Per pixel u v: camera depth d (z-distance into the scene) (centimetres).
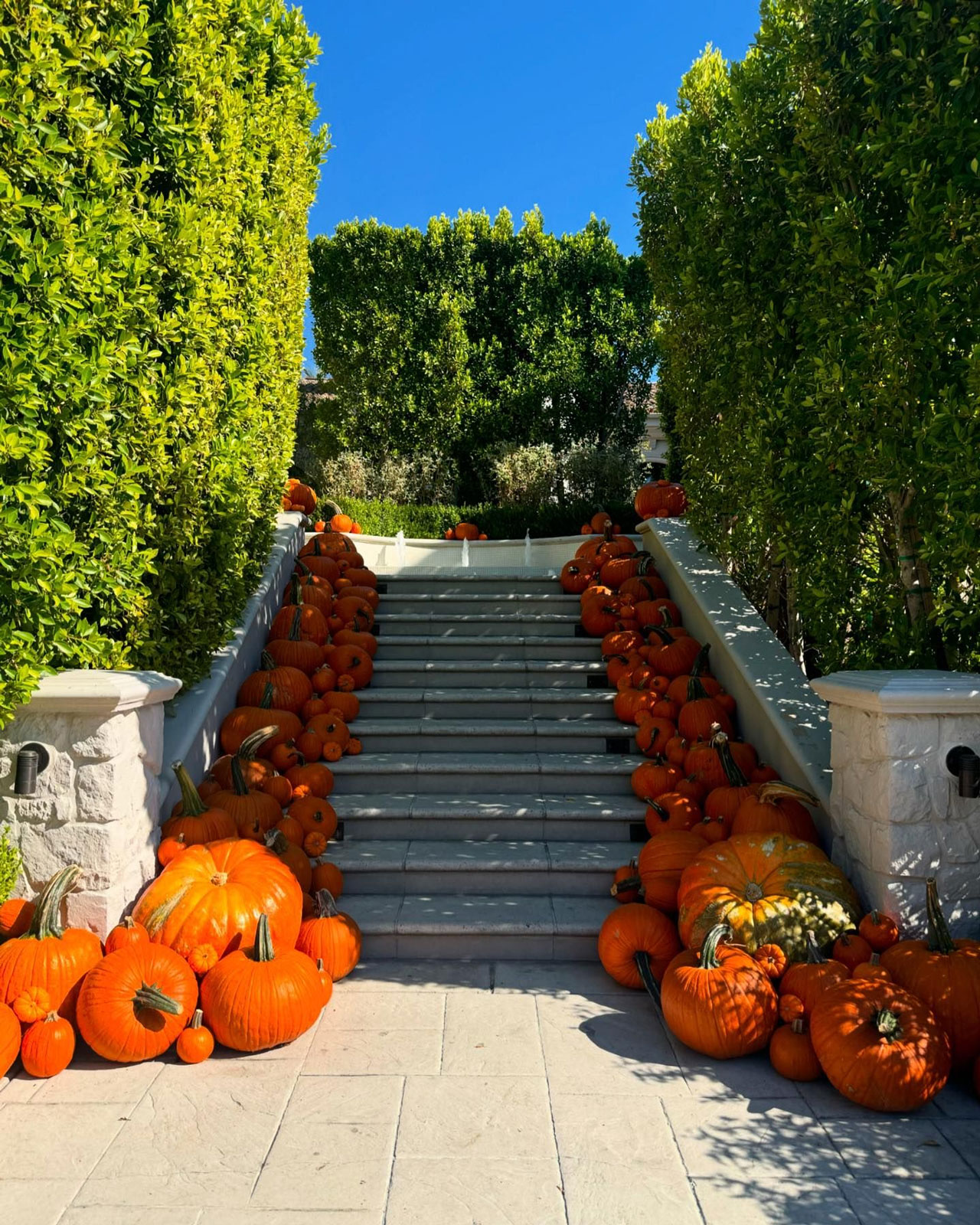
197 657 515
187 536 471
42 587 330
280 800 489
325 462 1603
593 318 1678
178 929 354
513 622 736
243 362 573
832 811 418
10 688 328
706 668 632
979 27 339
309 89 711
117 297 378
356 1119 297
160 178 472
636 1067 333
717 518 689
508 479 1480
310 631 666
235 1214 252
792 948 356
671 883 419
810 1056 322
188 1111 302
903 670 381
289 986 338
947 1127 297
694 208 619
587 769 543
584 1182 267
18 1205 255
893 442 404
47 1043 319
